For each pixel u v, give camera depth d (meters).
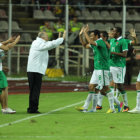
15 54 66.31
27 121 27.06
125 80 50.88
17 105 37.44
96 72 31.58
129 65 56.88
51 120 27.48
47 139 20.98
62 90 52.88
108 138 21.22
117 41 33.72
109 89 31.84
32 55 31.36
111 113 31.50
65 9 66.38
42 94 48.12
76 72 66.50
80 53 66.38
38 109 34.38
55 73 64.38
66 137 21.48
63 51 66.00
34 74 31.27
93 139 20.95
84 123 26.17
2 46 30.16
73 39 66.56
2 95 31.08
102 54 31.25
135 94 48.19
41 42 31.45
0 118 28.61
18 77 65.06
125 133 22.70
